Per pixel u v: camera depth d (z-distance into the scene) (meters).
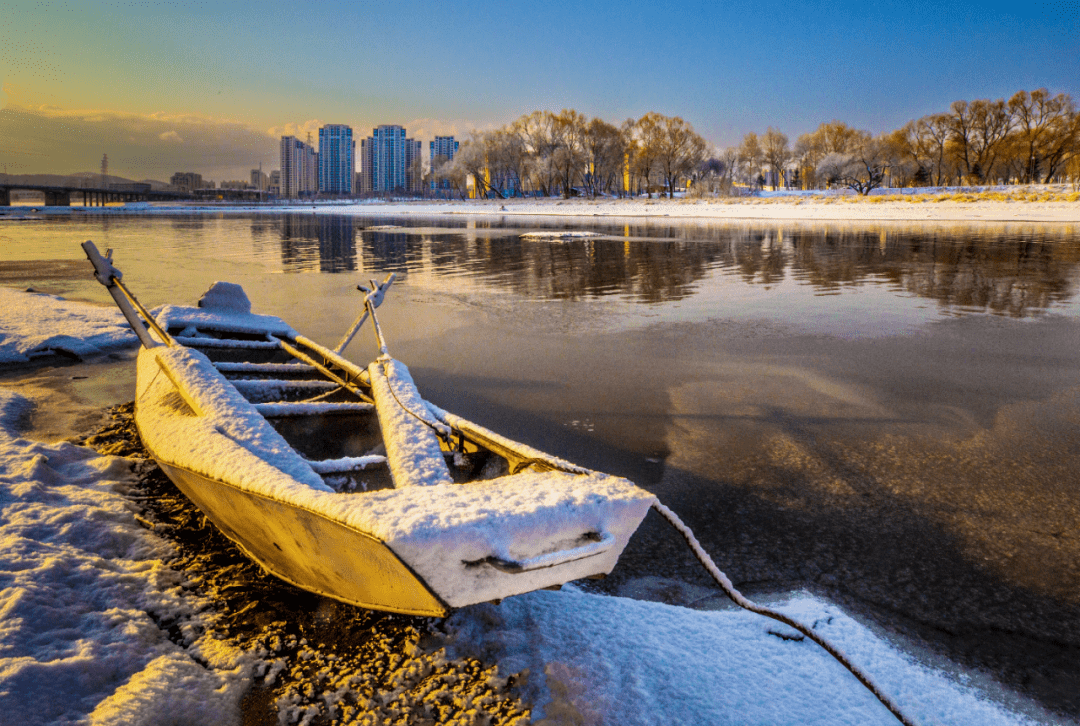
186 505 3.65
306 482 2.71
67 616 2.51
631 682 2.26
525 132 93.44
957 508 3.83
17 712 1.99
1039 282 13.59
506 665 2.36
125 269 16.03
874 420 5.35
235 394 3.53
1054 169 81.94
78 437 4.73
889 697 2.01
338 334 8.61
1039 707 2.35
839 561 3.29
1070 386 6.24
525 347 7.93
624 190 104.69
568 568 2.17
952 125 89.19
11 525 3.12
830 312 10.33
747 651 2.52
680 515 3.75
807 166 102.44
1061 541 3.47
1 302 9.91
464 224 43.31
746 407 5.68
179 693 2.19
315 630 2.61
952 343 8.08
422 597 2.06
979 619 2.85
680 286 13.41
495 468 3.24
